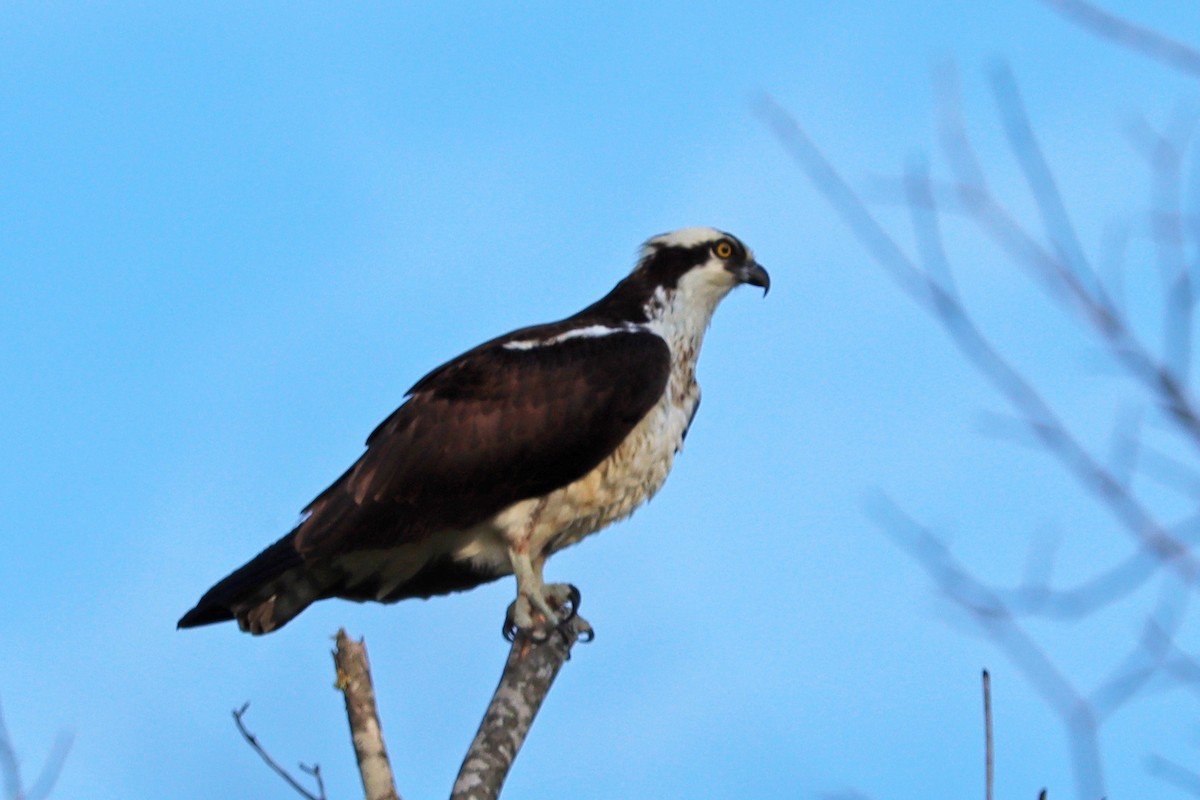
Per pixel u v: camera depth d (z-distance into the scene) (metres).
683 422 13.46
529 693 9.78
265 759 7.92
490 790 9.20
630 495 12.98
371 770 8.21
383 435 12.58
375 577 12.74
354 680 8.40
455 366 12.89
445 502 12.33
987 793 6.70
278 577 12.02
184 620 11.77
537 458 12.44
